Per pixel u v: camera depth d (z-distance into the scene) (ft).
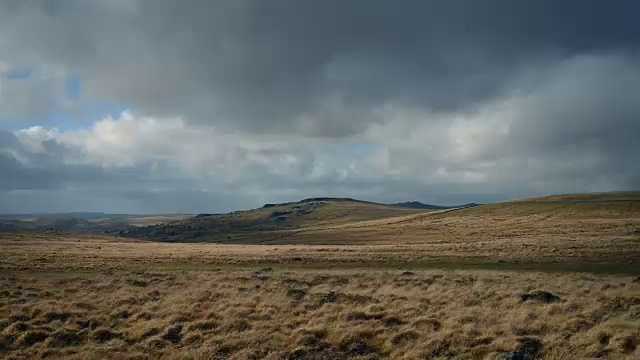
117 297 96.99
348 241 461.37
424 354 56.59
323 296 93.15
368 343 62.39
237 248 267.18
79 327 74.74
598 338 57.47
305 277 125.39
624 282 106.73
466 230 424.46
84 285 112.98
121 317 81.46
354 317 74.79
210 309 84.28
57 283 115.24
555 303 79.10
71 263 165.89
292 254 199.93
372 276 126.11
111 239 473.67
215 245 332.60
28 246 260.83
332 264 167.84
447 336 61.41
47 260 173.58
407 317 73.97
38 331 69.72
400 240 409.69
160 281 120.88
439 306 81.71
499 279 113.70
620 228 292.20
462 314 73.87
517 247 194.80
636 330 58.90
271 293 100.58
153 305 88.48
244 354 59.72
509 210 548.72
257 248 261.85
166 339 68.18
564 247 185.16
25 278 124.26
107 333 70.69
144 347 64.69
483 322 69.05
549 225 375.25
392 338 62.85
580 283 104.01
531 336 59.57
